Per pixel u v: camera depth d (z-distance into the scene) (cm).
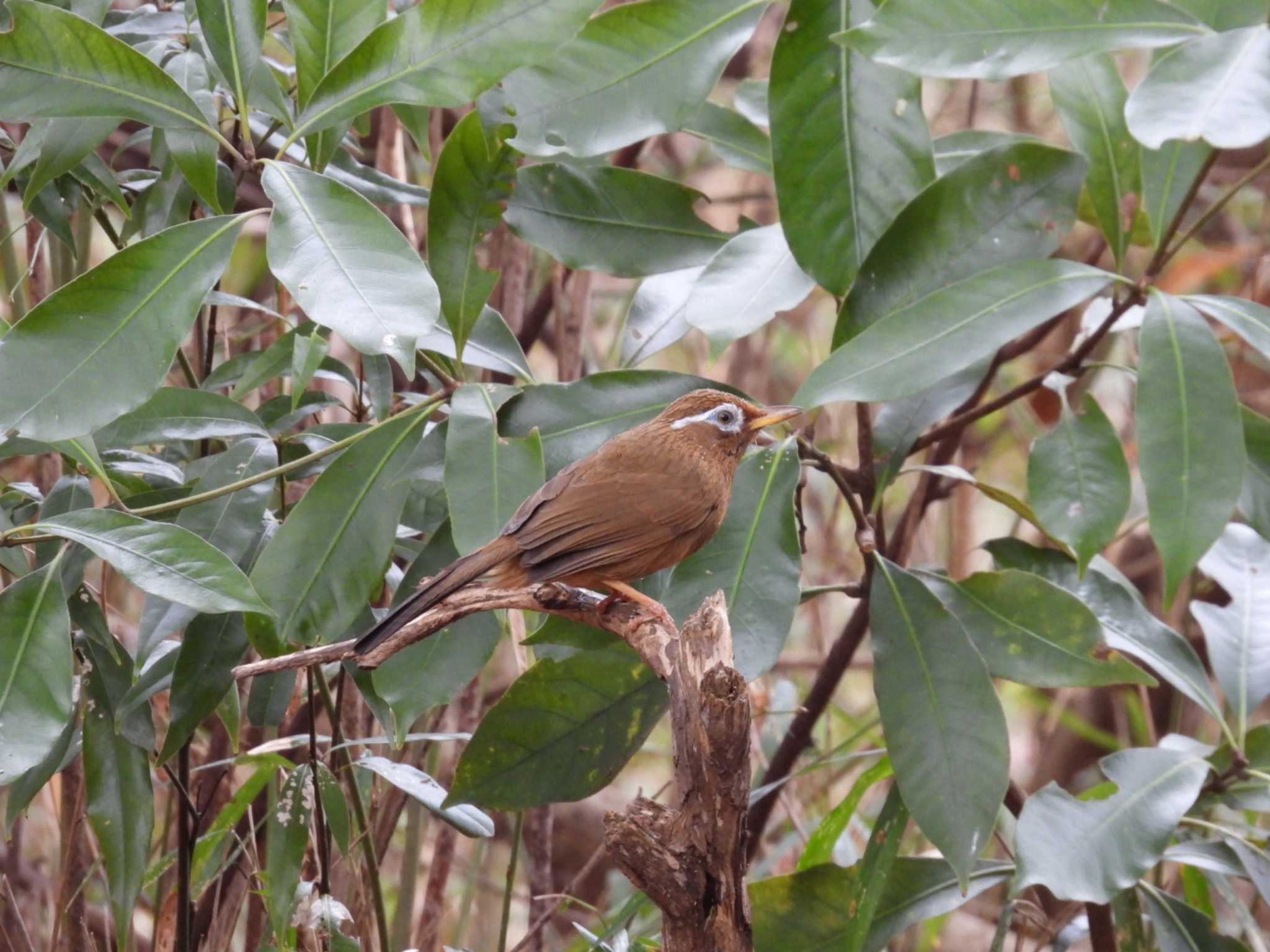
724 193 2097
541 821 1353
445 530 898
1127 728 1538
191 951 991
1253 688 984
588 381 914
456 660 829
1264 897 898
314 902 883
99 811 870
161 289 725
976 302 802
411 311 684
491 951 1519
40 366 704
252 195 1369
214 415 898
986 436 1728
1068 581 995
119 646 902
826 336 1958
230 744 1165
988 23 788
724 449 909
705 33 859
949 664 848
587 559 834
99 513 748
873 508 951
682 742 626
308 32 796
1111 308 987
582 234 967
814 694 1124
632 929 1250
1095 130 915
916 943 1423
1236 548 1067
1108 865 797
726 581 823
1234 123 689
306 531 818
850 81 861
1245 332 783
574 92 852
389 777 897
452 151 799
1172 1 838
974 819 816
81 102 750
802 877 939
